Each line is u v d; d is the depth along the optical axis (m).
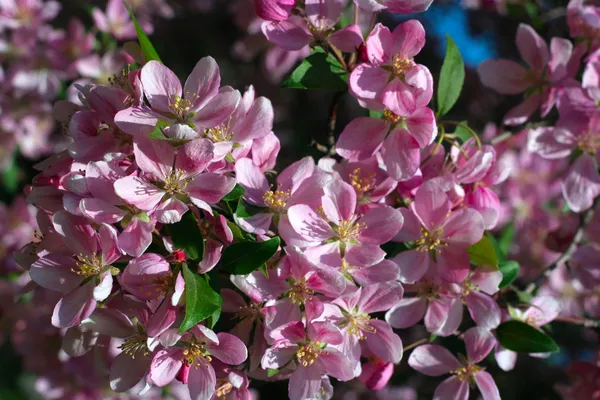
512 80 0.65
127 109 0.51
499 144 0.68
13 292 0.78
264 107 0.53
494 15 1.11
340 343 0.52
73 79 0.81
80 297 0.51
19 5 0.83
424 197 0.54
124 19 0.80
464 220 0.54
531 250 0.80
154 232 0.52
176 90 0.52
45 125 0.91
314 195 0.53
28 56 0.81
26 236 0.84
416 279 0.55
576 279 0.69
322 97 1.16
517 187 0.81
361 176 0.55
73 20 0.80
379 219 0.53
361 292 0.53
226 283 0.55
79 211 0.50
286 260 0.52
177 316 0.50
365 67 0.54
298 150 1.06
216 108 0.52
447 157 0.57
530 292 0.66
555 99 0.64
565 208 0.67
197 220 0.52
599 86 0.63
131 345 0.52
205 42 1.23
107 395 0.74
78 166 0.52
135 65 0.55
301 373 0.52
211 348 0.51
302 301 0.52
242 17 0.92
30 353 0.76
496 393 0.56
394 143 0.54
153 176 0.51
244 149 0.53
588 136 0.64
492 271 0.55
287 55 0.85
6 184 0.93
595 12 0.62
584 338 1.03
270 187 0.54
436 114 0.58
